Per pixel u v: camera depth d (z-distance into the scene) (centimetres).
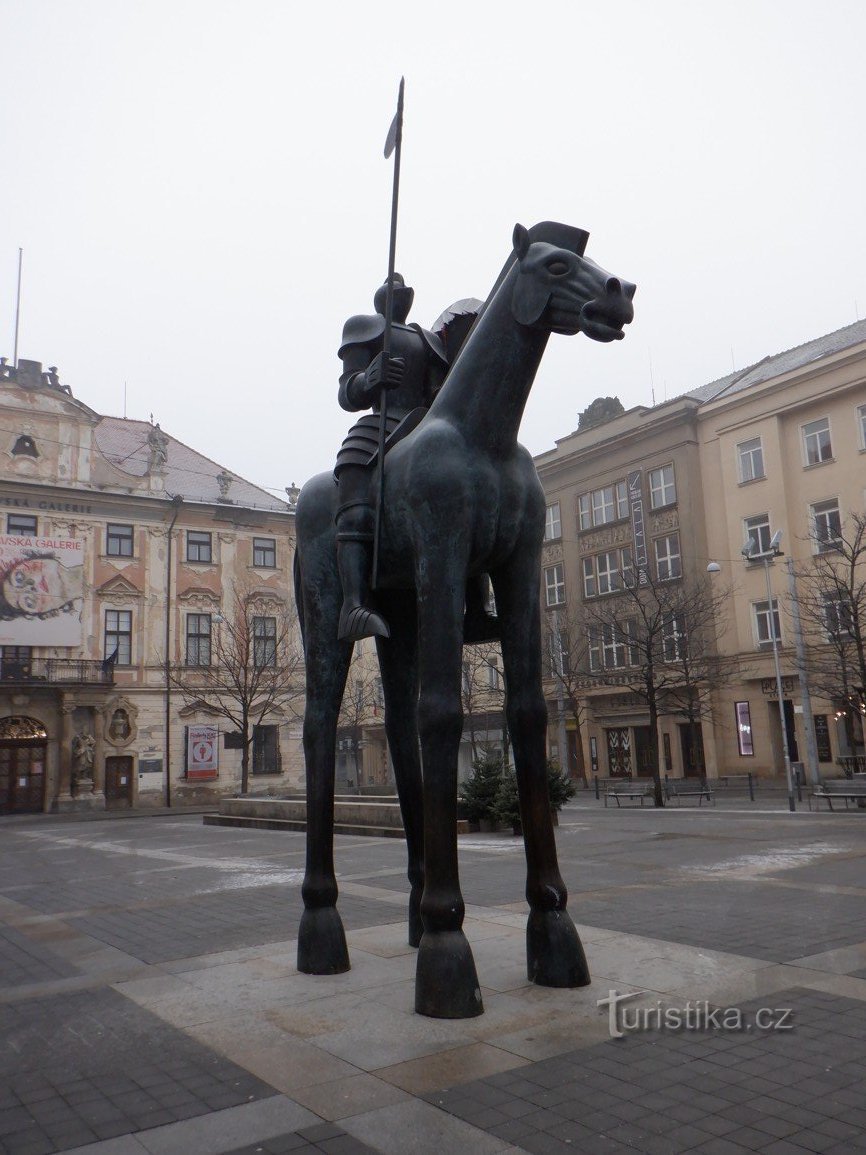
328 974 530
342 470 528
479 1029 411
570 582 4259
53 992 532
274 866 1272
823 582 2750
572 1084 346
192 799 3903
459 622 463
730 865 1052
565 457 4297
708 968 508
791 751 3316
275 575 4281
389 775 4569
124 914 849
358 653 4559
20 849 1897
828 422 3350
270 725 4116
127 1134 316
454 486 463
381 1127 313
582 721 4038
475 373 480
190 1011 468
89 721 3756
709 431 3750
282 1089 351
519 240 466
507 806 1680
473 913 721
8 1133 320
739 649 3516
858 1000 444
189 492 4216
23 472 3769
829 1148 287
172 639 3981
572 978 473
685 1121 310
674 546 3819
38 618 3694
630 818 2000
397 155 504
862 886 846
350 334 569
